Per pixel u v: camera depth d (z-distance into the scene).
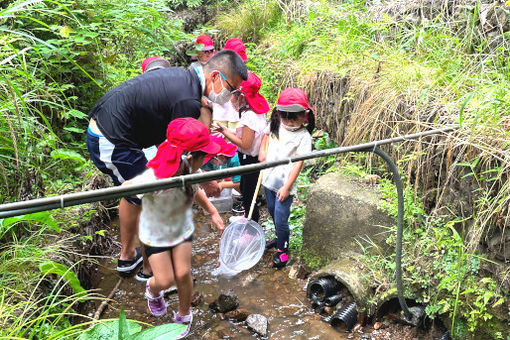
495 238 2.60
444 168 2.96
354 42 4.63
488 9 3.74
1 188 2.99
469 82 3.31
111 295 3.26
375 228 3.18
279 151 3.34
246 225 3.31
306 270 3.52
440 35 3.85
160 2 5.24
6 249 2.85
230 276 3.50
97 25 4.12
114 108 2.80
